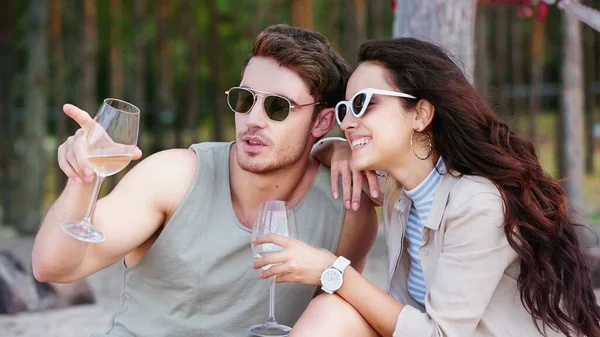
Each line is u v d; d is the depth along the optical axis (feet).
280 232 9.84
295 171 11.47
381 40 10.83
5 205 37.68
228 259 11.05
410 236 11.16
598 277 17.40
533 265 9.96
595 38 57.26
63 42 53.06
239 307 11.20
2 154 37.99
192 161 11.36
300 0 37.52
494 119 10.73
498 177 10.25
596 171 55.06
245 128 10.96
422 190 10.74
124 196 10.67
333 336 9.75
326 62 11.22
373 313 9.81
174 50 55.52
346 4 40.63
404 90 10.44
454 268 9.95
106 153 8.95
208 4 49.47
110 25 45.98
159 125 53.72
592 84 52.90
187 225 10.98
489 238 9.95
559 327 10.00
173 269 11.00
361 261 12.55
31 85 34.47
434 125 10.72
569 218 10.80
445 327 9.75
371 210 12.18
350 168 11.57
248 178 11.26
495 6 52.13
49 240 9.52
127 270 11.36
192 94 51.42
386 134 10.48
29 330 18.44
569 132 34.65
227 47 53.06
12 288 20.26
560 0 13.15
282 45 10.96
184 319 11.16
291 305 11.40
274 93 10.93
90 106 36.78
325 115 11.50
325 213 11.71
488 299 9.93
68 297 21.04
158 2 49.01
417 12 14.89
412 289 11.18
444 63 10.61
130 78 51.98
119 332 11.31
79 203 9.51
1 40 38.24
